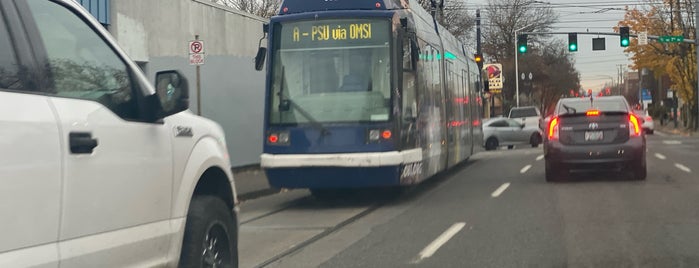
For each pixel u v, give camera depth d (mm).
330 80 12547
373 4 12703
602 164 14891
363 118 12344
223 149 6035
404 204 13188
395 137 12297
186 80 4895
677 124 56906
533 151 29203
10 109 3652
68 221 3953
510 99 73500
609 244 8789
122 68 4871
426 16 15969
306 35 12727
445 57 17188
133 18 15258
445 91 16859
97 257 4188
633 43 47219
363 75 12469
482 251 8609
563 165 15078
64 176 3926
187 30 17391
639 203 12047
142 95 4914
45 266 3760
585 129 14938
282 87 12664
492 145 35156
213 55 18531
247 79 20062
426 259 8281
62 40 4336
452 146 17625
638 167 15023
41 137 3785
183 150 5281
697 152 23688
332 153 12297
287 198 15180
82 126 4137
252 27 20766
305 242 9648
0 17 3838
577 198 12891
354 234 10195
